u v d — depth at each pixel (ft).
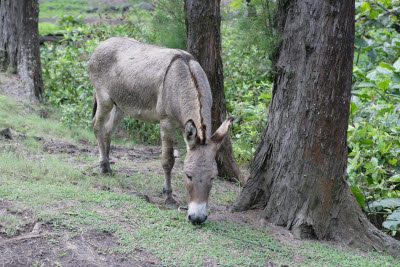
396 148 26.12
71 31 45.88
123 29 43.50
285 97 19.67
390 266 16.52
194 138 17.02
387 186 25.27
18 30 37.91
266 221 19.70
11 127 28.81
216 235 17.21
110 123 24.25
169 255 15.14
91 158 26.48
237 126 33.68
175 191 23.16
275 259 15.93
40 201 17.62
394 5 36.50
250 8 23.44
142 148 32.24
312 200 18.97
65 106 33.83
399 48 36.81
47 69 41.27
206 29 25.72
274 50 20.53
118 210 18.20
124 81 22.30
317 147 18.81
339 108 18.71
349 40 18.54
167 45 27.99
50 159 24.22
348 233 18.98
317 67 18.53
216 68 26.40
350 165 23.89
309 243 18.01
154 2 33.65
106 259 14.64
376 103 33.50
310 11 18.56
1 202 17.06
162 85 20.22
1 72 38.47
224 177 27.40
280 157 19.74
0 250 14.32
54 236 15.47
